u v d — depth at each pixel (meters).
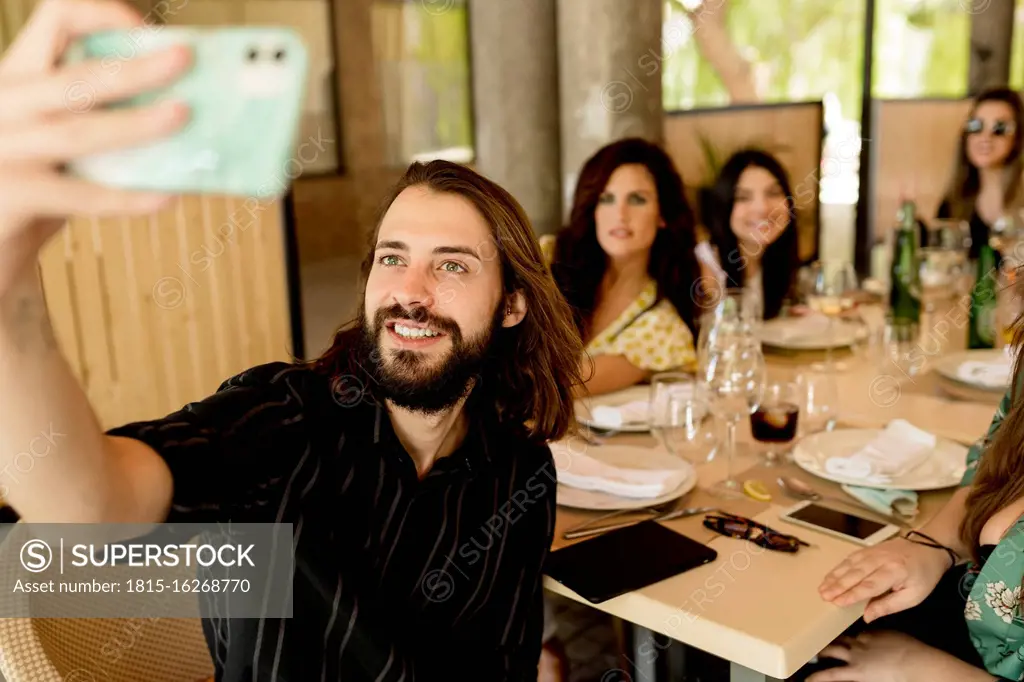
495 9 3.50
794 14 5.16
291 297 3.21
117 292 2.82
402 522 1.15
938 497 1.54
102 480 0.80
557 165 3.69
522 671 1.31
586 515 1.49
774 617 1.16
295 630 1.09
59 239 2.67
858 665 1.40
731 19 4.93
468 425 1.24
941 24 5.55
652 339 2.28
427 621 1.20
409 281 1.09
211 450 0.96
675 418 1.59
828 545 1.37
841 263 2.70
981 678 1.33
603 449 1.74
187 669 1.26
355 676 1.11
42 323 0.71
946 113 5.18
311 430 1.09
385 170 3.41
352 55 3.19
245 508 1.03
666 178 2.40
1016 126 3.75
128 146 0.41
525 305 1.23
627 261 2.41
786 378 2.18
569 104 3.51
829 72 5.39
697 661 1.66
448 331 1.11
